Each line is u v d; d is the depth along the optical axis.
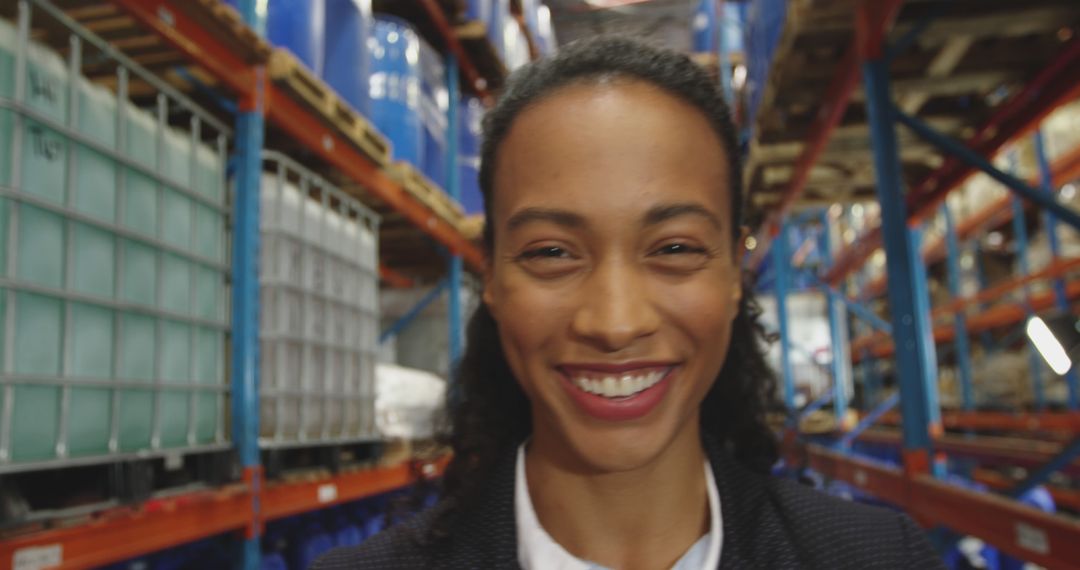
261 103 2.34
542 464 0.79
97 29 2.07
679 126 0.73
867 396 11.62
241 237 2.25
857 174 5.21
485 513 0.79
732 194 0.82
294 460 2.62
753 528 0.78
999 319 8.10
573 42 0.80
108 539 1.62
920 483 2.77
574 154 0.70
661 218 0.70
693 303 0.72
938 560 0.77
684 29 8.09
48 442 1.50
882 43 2.95
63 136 1.56
